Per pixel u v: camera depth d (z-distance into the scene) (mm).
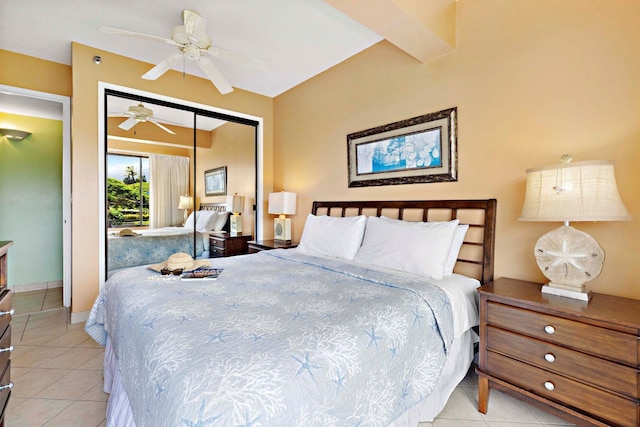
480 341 1724
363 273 2062
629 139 1631
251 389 865
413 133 2639
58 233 4297
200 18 2105
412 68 2666
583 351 1354
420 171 2594
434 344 1528
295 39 2875
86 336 2709
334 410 1021
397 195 2789
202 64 2498
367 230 2629
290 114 4090
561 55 1865
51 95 3305
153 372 997
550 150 1911
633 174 1619
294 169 4027
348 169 3254
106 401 1813
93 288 3041
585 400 1349
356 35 2814
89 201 3010
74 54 2922
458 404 1781
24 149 4082
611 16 1688
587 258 1554
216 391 844
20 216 4062
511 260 2084
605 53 1709
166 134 3602
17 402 1795
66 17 2537
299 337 1134
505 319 1620
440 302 1649
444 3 2258
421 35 2184
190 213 3803
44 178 4207
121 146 3271
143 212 3453
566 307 1422
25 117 4082
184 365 948
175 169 3676
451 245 2143
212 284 1832
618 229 1671
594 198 1460
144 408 987
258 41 2908
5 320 1290
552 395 1448
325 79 3523
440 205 2438
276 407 860
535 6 1971
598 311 1361
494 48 2160
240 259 2705
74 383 1999
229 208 4129
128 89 3221
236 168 4184
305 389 949
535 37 1969
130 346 1271
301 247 3062
